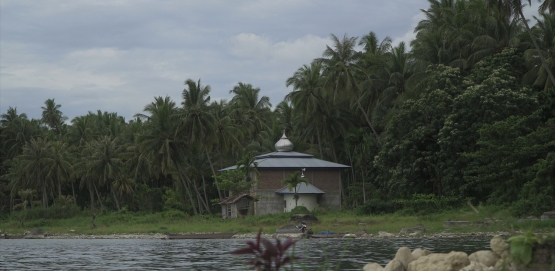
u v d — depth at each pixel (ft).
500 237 38.24
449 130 183.73
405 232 142.51
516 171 158.81
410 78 222.89
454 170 182.09
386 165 206.80
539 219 132.46
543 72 184.14
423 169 193.77
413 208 185.16
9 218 312.09
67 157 346.95
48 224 278.67
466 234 129.29
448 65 220.43
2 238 212.84
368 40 280.92
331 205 237.86
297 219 179.01
